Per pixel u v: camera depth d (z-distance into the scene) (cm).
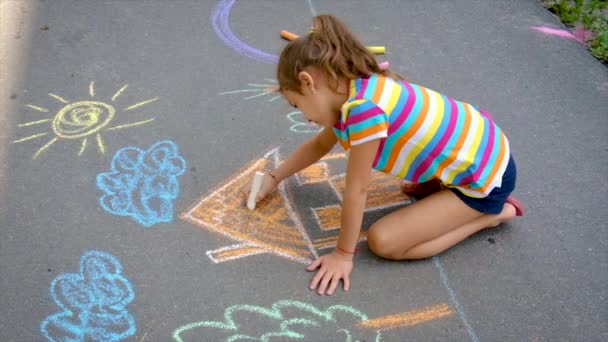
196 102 260
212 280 191
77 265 192
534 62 305
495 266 203
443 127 182
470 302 191
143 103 257
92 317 179
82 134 239
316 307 186
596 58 312
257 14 319
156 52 287
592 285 200
